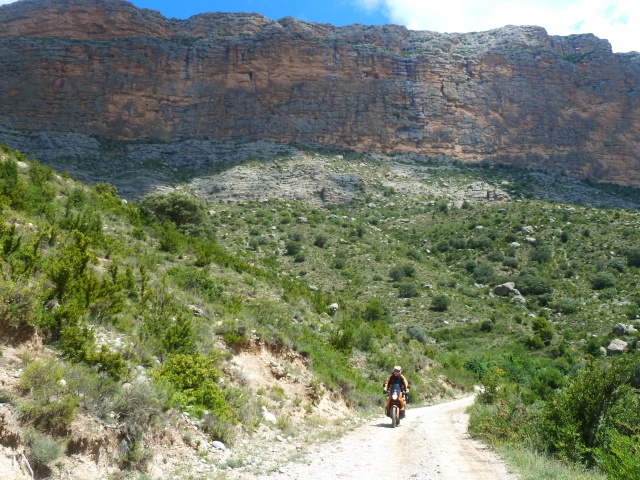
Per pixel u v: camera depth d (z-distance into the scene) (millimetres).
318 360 18641
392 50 150250
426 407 24219
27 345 8445
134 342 11383
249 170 109875
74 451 6672
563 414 11430
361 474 8289
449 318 59562
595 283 71062
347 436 12984
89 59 127875
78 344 8992
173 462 8109
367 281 65688
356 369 22797
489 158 135500
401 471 8578
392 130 134125
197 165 113312
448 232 91250
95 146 115625
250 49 135625
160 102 128875
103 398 7762
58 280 10430
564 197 110438
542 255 79312
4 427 5926
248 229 80312
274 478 7926
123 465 7195
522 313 64438
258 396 13375
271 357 16172
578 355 52719
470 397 32281
